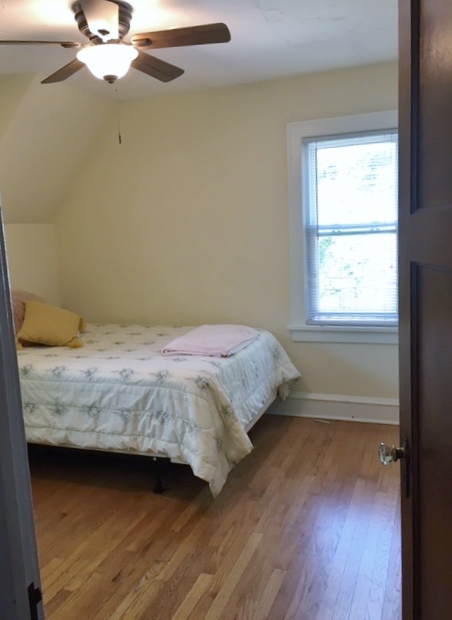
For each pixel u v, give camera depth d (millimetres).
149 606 1963
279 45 2906
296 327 3803
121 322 4355
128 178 4125
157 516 2598
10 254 4012
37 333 3420
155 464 2824
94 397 2793
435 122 861
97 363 2967
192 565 2197
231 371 2943
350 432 3553
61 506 2725
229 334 3396
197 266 4047
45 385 2889
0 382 678
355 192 3564
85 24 2191
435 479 915
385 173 3477
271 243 3812
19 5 2225
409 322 1062
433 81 869
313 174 3639
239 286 3953
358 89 3439
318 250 3717
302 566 2166
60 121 3656
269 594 2004
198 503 2709
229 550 2293
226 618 1888
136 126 4023
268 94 3648
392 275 3562
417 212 971
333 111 3518
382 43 2949
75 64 2352
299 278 3754
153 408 2682
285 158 3680
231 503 2688
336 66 3381
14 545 692
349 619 1860
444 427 852
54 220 4406
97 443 2793
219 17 2467
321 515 2541
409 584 1135
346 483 2848
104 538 2418
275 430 3629
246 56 3078
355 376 3738
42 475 3092
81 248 4371
